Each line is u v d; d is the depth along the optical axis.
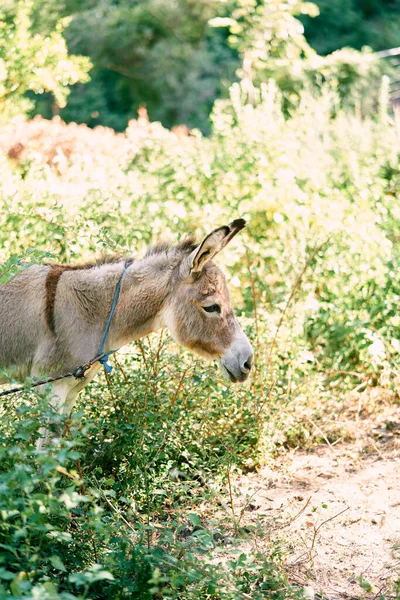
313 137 10.96
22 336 4.63
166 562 3.55
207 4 20.97
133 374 5.26
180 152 9.34
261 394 5.68
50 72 10.40
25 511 3.07
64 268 4.71
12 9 11.33
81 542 3.78
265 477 5.37
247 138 9.20
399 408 6.57
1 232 6.41
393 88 16.88
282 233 7.71
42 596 2.65
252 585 3.79
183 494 4.70
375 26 25.58
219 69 20.89
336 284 7.39
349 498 5.05
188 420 5.27
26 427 3.61
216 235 4.33
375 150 10.62
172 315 4.61
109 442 4.96
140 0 21.03
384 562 4.26
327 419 6.20
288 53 12.81
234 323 4.63
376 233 7.81
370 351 6.45
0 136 10.52
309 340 7.34
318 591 3.91
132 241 6.66
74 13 20.44
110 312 4.64
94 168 9.20
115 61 20.73
